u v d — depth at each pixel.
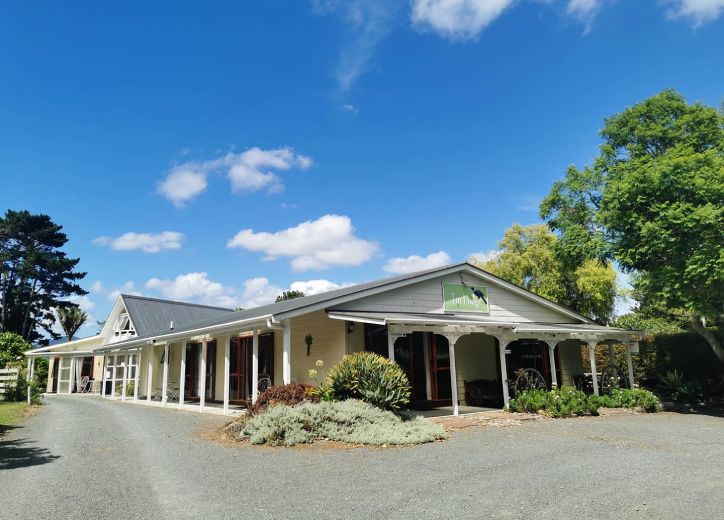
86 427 12.38
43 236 54.06
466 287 16.45
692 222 13.12
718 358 17.84
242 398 17.50
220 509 5.22
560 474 6.60
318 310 13.16
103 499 5.66
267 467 7.32
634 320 26.64
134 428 12.07
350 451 8.47
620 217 15.29
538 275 28.16
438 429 9.77
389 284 14.41
